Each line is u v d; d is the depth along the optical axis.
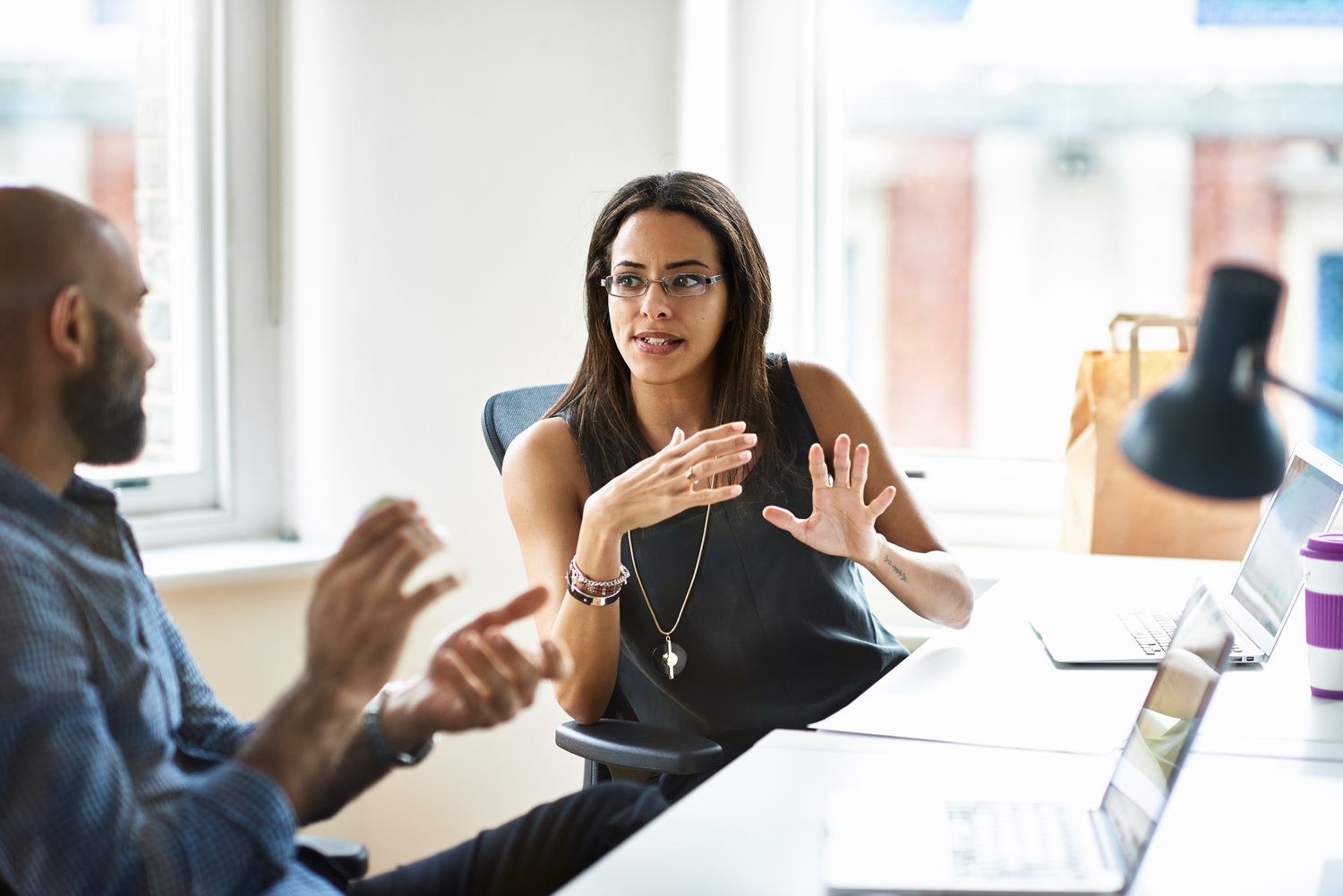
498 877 1.34
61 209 1.17
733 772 1.32
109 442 1.21
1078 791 1.27
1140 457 2.55
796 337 2.96
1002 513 2.90
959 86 2.86
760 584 1.91
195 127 2.65
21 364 1.15
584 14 2.65
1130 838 1.08
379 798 2.71
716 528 1.91
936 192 2.90
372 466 2.67
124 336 1.19
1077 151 2.81
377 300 2.64
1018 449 2.92
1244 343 2.63
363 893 1.36
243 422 2.71
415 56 2.60
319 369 2.69
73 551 1.16
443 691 1.32
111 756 1.03
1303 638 1.91
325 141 2.64
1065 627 1.91
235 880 1.04
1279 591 1.78
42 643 1.02
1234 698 1.59
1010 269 2.88
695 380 1.99
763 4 2.91
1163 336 2.79
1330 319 2.69
